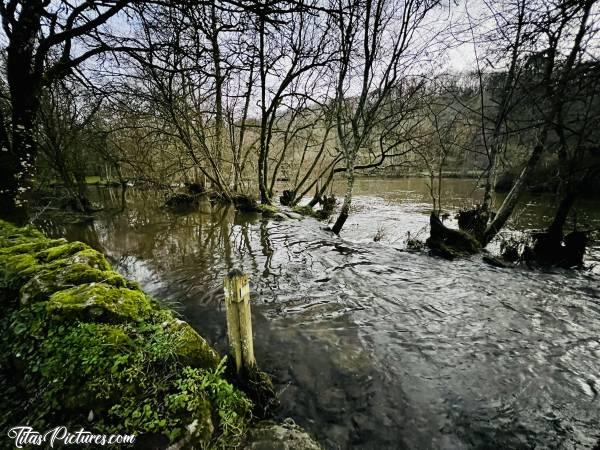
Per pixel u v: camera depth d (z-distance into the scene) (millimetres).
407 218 15438
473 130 12969
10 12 6953
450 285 7262
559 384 4082
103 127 16109
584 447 3225
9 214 7336
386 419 3545
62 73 8008
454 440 3307
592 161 8625
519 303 6359
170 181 19969
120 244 11008
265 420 3102
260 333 5211
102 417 2266
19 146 7668
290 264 8633
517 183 9914
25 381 2525
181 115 12547
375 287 7125
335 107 13891
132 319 3154
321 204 18859
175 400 2445
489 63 9273
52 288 3352
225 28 6363
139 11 6258
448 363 4504
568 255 8609
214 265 8594
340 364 4445
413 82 11188
